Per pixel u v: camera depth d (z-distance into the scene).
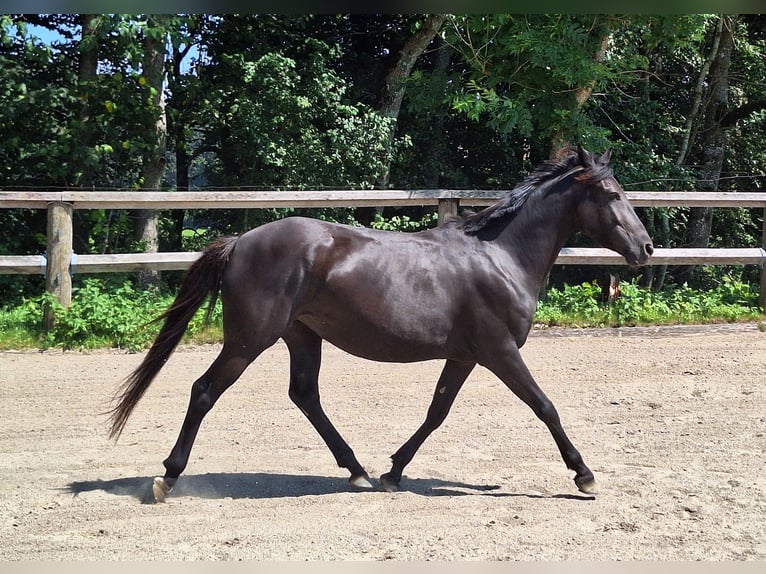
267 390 7.95
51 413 7.06
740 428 6.88
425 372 8.74
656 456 6.16
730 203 11.61
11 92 12.26
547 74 12.49
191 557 4.15
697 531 4.65
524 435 6.71
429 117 15.95
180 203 10.19
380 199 10.77
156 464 5.86
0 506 4.94
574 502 5.17
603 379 8.45
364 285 5.16
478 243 5.47
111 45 13.21
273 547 4.30
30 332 9.70
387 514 4.89
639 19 12.23
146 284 12.26
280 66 13.55
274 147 13.60
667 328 10.73
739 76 17.42
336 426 6.92
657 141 16.56
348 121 14.05
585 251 11.25
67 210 9.86
